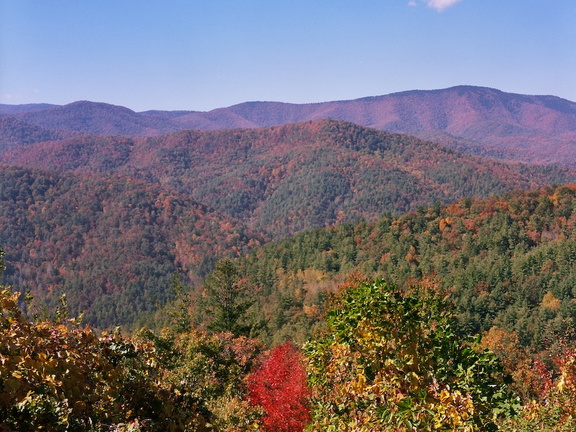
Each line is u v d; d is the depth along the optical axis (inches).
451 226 6082.7
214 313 1619.1
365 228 6545.3
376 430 268.4
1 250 319.3
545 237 5570.9
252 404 710.5
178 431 234.8
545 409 427.5
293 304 4648.1
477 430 240.7
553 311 3838.6
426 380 269.3
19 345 207.3
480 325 3686.0
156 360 264.7
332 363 329.1
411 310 301.7
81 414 205.6
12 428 181.2
